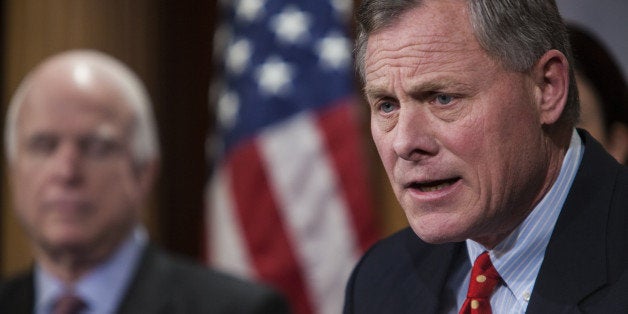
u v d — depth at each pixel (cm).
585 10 392
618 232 216
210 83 647
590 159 227
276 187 536
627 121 339
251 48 552
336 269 528
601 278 212
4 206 638
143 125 445
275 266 533
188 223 652
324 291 529
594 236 218
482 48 209
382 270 252
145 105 452
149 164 448
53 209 422
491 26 209
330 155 533
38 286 426
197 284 428
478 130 210
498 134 212
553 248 220
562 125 225
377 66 216
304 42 545
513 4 211
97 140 429
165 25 649
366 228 528
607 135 339
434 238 216
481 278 230
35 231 427
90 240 420
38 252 429
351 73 541
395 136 215
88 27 636
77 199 421
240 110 548
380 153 223
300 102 538
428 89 210
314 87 539
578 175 225
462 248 245
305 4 552
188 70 650
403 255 251
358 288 253
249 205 540
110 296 420
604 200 221
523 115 214
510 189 216
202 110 648
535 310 215
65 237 417
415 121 212
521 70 213
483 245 232
